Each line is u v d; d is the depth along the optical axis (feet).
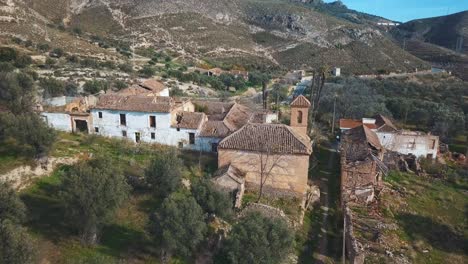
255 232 75.77
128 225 92.12
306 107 144.77
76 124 153.69
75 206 80.84
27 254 62.18
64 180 86.43
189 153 143.02
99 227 85.81
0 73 160.04
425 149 185.06
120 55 425.69
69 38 417.49
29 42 347.15
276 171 120.67
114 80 273.95
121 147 137.69
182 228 77.25
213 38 624.59
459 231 121.29
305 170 118.83
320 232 110.83
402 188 150.00
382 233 113.29
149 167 108.17
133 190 107.45
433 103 269.64
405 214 128.57
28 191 100.94
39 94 184.96
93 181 80.94
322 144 192.75
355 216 121.90
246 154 122.01
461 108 275.39
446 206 138.21
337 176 152.66
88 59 339.98
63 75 270.67
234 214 101.30
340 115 245.86
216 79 390.83
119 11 634.02
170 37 590.14
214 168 130.31
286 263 85.92
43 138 110.83
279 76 458.50
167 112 144.15
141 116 146.92
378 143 172.04
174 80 347.97
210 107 187.93
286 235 77.71
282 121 195.83
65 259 77.30
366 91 302.25
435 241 114.62
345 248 103.35
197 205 82.94
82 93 228.43
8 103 144.66
